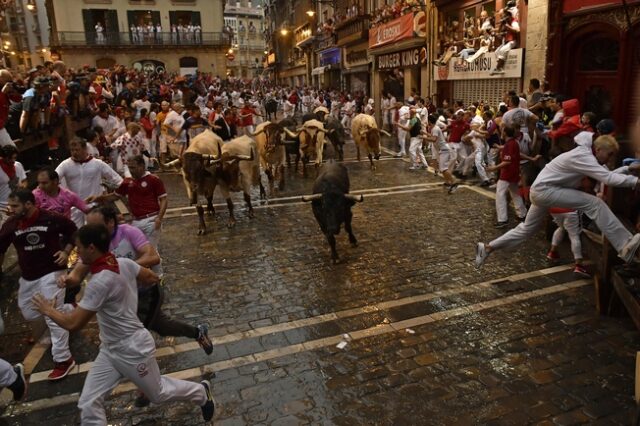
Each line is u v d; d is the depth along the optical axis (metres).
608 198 5.86
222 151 9.55
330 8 38.41
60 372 4.81
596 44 12.60
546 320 5.62
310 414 4.20
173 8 46.41
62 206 5.72
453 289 6.48
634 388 4.39
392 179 13.11
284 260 7.71
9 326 5.96
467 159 12.54
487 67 16.38
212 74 48.06
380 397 4.39
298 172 14.66
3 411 4.36
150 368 3.60
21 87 12.87
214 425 4.10
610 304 5.61
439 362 4.88
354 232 8.91
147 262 4.27
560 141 8.35
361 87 31.12
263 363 4.96
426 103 18.92
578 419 4.03
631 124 11.46
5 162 7.07
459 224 9.17
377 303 6.16
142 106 17.14
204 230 9.13
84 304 3.32
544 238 8.23
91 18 44.53
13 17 63.25
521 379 4.57
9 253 8.33
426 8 20.70
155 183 6.57
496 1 16.33
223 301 6.37
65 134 13.92
